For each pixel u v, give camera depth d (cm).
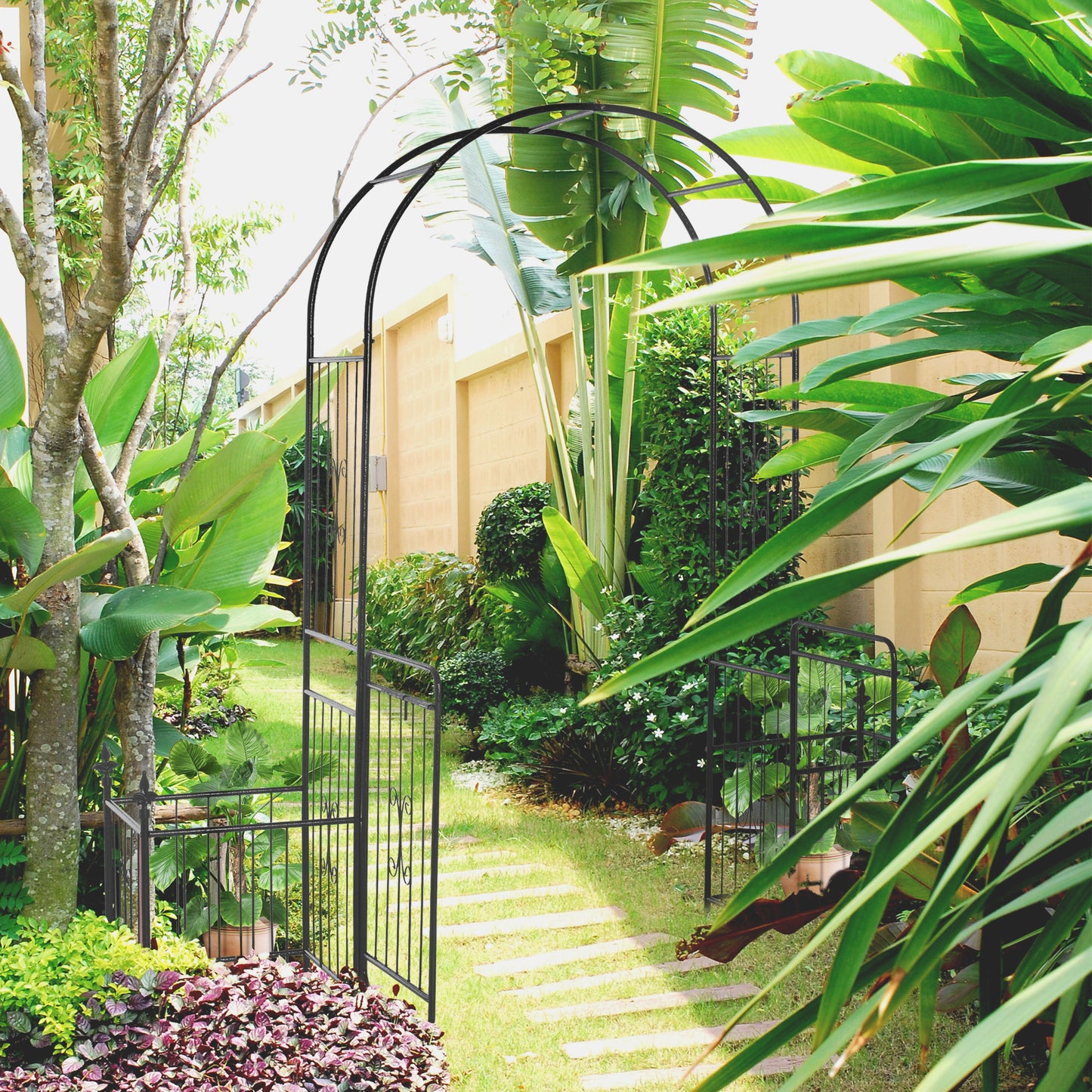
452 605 1006
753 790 491
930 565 622
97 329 322
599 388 716
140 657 370
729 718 576
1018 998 63
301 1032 281
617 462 759
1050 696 65
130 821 317
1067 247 71
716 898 466
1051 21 151
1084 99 167
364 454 367
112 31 286
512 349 1088
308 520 414
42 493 347
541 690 888
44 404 346
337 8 332
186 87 500
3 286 473
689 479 602
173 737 458
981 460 179
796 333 199
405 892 486
